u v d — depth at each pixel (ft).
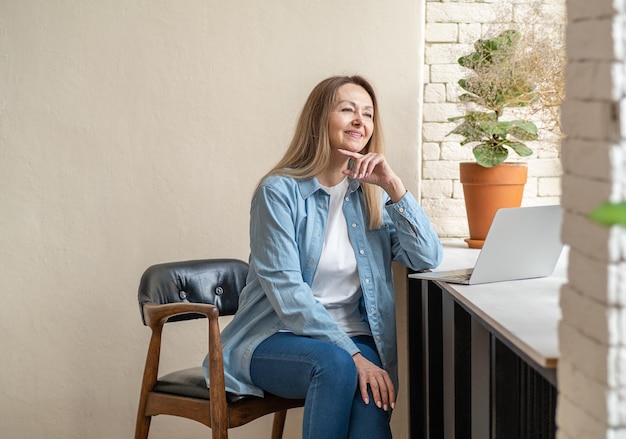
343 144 7.93
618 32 3.72
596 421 3.92
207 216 9.77
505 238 6.81
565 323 4.27
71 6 9.50
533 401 6.23
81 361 9.92
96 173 9.69
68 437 10.00
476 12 10.00
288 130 9.64
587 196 4.00
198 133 9.66
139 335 9.91
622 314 3.81
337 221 8.08
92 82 9.58
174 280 8.48
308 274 7.88
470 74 9.10
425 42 10.02
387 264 8.15
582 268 4.07
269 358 7.43
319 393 6.95
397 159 9.53
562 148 4.28
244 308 8.02
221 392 7.36
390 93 9.50
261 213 7.73
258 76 9.58
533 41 8.84
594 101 3.90
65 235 9.75
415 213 7.86
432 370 8.52
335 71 9.53
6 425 9.93
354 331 7.95
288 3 9.50
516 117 9.82
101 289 9.84
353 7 9.47
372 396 7.11
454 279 7.19
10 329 9.83
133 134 9.66
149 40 9.55
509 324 5.36
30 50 9.52
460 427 7.65
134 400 10.00
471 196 9.11
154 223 9.77
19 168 9.64
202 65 9.57
